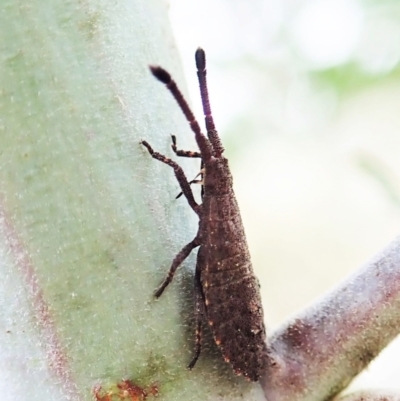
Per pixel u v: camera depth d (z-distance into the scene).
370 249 0.10
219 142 0.05
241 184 0.10
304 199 0.10
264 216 0.11
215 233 0.05
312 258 0.11
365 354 0.05
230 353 0.05
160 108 0.05
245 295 0.05
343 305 0.05
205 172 0.05
